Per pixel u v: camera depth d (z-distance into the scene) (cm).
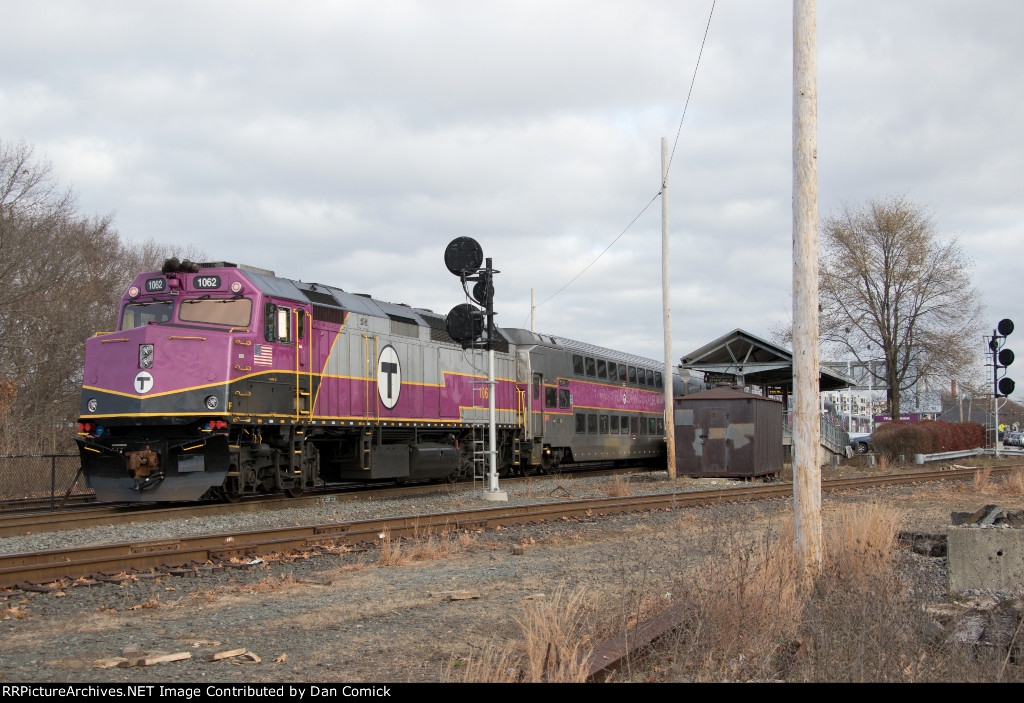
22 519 1372
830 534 1016
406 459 2059
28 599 845
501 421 2505
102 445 1573
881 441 3875
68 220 3581
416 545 1169
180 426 1540
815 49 881
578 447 2998
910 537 1176
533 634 634
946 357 4550
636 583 834
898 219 4594
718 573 728
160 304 1650
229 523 1396
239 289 1605
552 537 1308
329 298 1855
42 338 3338
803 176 877
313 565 1049
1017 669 621
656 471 3331
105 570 967
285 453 1731
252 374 1580
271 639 707
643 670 610
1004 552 882
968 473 2728
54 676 598
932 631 676
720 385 2894
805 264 873
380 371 1975
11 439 2903
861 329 4675
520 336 2733
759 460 2703
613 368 3359
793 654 643
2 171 3139
